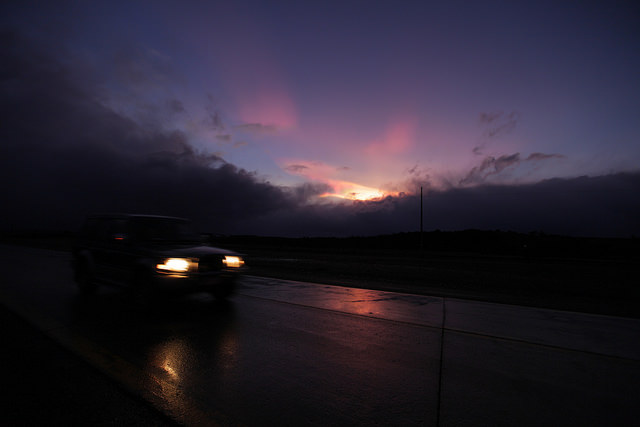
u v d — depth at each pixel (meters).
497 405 3.17
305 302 7.74
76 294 8.04
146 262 6.45
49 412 2.82
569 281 13.88
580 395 3.41
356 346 4.79
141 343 4.66
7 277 10.55
